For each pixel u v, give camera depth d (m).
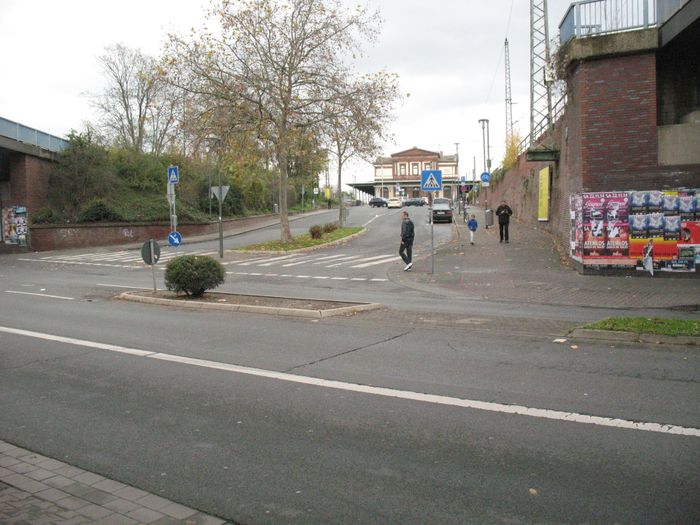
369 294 15.86
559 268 19.67
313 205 87.88
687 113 18.47
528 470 4.48
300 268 23.27
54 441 5.30
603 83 17.95
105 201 43.66
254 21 30.20
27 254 38.31
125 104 50.41
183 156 37.53
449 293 15.73
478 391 6.57
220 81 30.61
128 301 15.03
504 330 10.15
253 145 31.06
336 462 4.71
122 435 5.43
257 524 3.77
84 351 9.05
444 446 5.00
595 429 5.32
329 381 7.08
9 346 9.50
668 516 3.73
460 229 37.91
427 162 131.38
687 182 17.22
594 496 4.02
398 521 3.76
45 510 3.94
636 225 17.59
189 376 7.45
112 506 4.01
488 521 3.73
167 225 44.88
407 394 6.50
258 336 9.97
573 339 9.28
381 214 62.91
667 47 17.39
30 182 41.19
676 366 7.49
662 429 5.29
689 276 17.14
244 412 6.01
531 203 36.38
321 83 31.16
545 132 30.16
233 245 37.03
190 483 4.38
